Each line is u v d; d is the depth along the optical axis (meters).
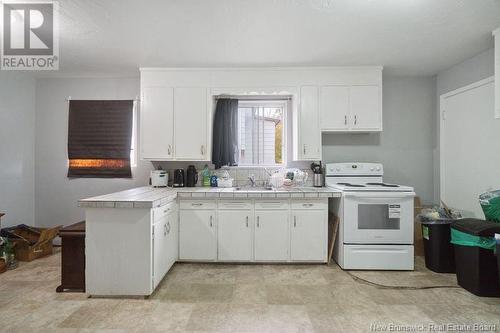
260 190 3.09
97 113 3.60
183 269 2.85
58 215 3.66
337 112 3.23
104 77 3.63
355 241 2.81
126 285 2.21
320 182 3.38
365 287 2.44
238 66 3.22
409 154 3.60
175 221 2.87
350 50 2.78
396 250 2.80
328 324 1.88
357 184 3.30
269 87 3.25
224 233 2.94
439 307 2.10
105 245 2.21
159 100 3.29
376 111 3.22
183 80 3.28
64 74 3.53
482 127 2.84
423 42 2.60
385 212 2.82
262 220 2.93
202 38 2.52
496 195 2.40
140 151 3.30
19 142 3.46
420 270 2.82
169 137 3.29
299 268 2.88
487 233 2.21
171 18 2.18
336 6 2.01
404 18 2.17
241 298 2.24
